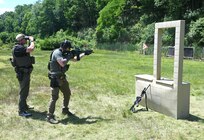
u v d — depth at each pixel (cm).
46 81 1291
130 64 2205
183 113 715
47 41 4950
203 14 3909
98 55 3372
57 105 829
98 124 661
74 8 8444
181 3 4250
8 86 1145
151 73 1628
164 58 3008
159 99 754
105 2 6675
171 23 702
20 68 711
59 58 663
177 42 691
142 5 5225
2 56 3066
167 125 656
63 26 9581
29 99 912
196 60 2908
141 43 4209
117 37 5234
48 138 580
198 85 1220
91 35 6475
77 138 580
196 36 3503
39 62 2322
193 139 575
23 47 699
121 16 5506
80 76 1482
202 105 865
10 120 686
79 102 880
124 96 988
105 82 1282
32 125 654
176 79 700
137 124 657
